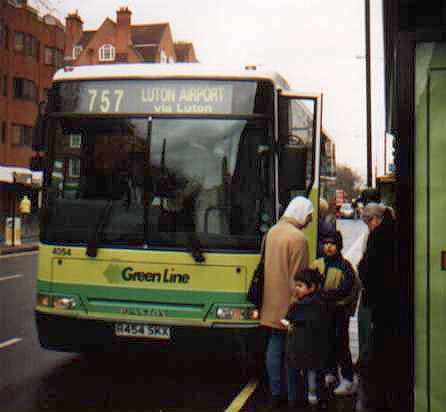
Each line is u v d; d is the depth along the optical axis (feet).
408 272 19.35
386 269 24.77
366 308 27.09
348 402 23.36
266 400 23.56
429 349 19.35
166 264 24.84
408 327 19.43
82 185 25.86
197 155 25.39
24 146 146.61
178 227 24.98
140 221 25.18
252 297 23.08
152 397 23.49
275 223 25.18
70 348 25.41
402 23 19.33
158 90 25.91
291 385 22.57
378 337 25.23
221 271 24.61
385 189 55.88
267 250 23.08
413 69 19.26
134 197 25.38
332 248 24.81
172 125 25.66
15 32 144.46
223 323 24.44
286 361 22.27
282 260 22.80
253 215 24.94
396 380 20.85
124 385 25.03
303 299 21.95
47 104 26.68
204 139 25.48
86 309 25.29
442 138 19.19
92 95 26.25
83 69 26.68
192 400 23.27
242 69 25.77
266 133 25.39
